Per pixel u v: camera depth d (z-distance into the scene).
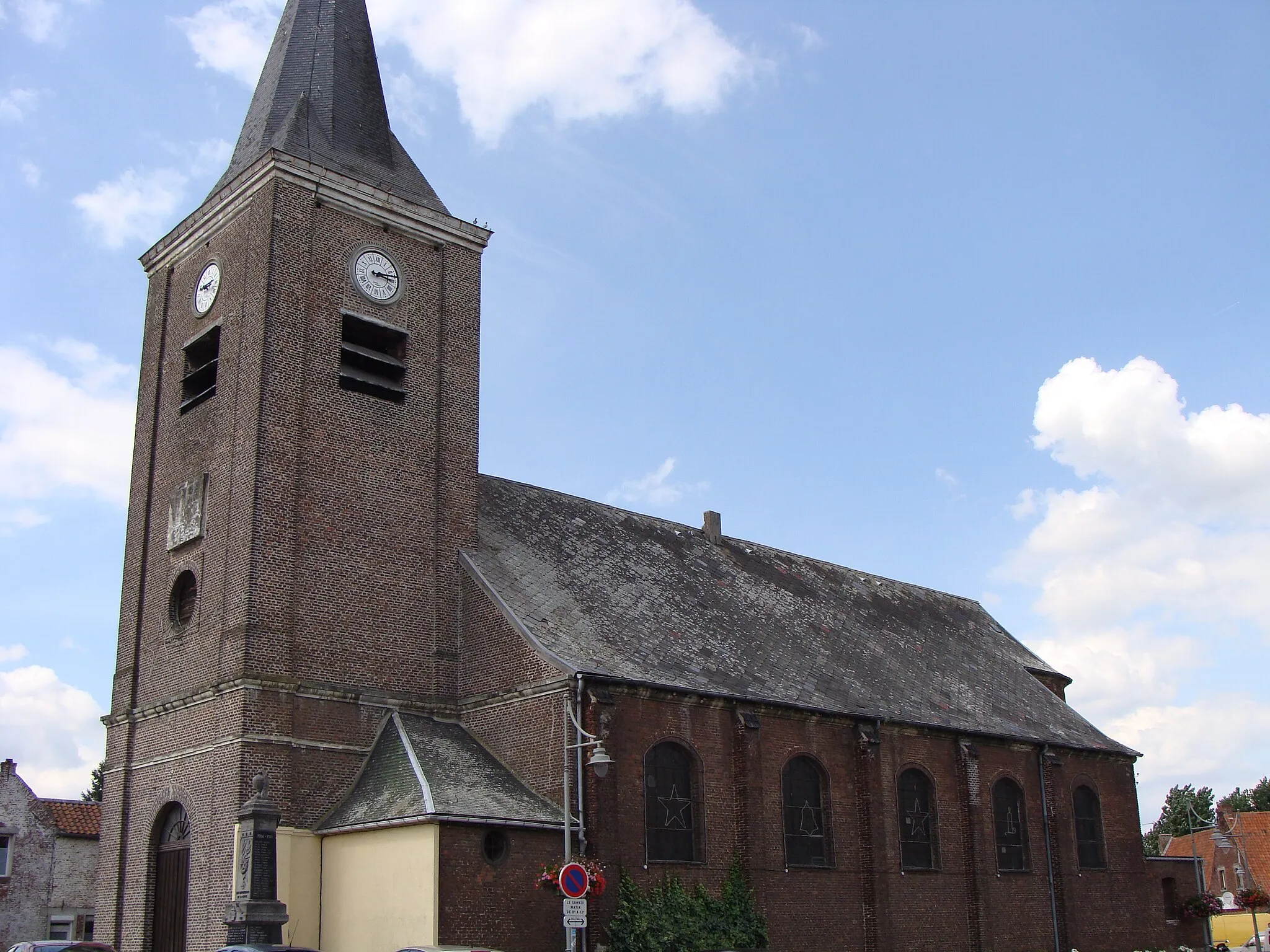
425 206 29.25
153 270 30.69
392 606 26.19
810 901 27.00
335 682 24.70
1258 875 66.31
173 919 24.06
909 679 34.31
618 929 22.78
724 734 26.59
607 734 23.97
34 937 40.19
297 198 26.94
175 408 28.33
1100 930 34.12
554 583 28.38
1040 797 33.91
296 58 30.25
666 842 24.80
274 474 24.98
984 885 31.02
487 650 26.20
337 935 22.25
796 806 27.81
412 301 28.69
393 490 27.00
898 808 29.94
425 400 28.27
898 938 28.58
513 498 31.03
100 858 26.41
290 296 26.25
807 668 31.09
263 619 23.98
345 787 24.12
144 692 26.77
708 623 30.67
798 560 38.53
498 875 21.48
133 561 28.25
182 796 24.38
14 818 40.84
